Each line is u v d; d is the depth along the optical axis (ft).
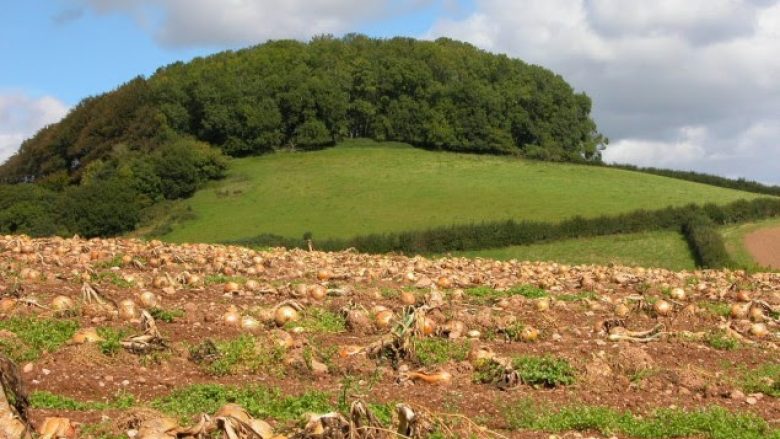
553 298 76.02
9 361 31.58
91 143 353.10
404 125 372.17
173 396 40.32
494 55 419.13
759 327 64.23
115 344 48.08
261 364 46.88
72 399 39.40
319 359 48.42
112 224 267.59
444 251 213.87
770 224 227.81
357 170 326.44
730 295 85.40
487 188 291.38
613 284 98.27
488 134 362.94
